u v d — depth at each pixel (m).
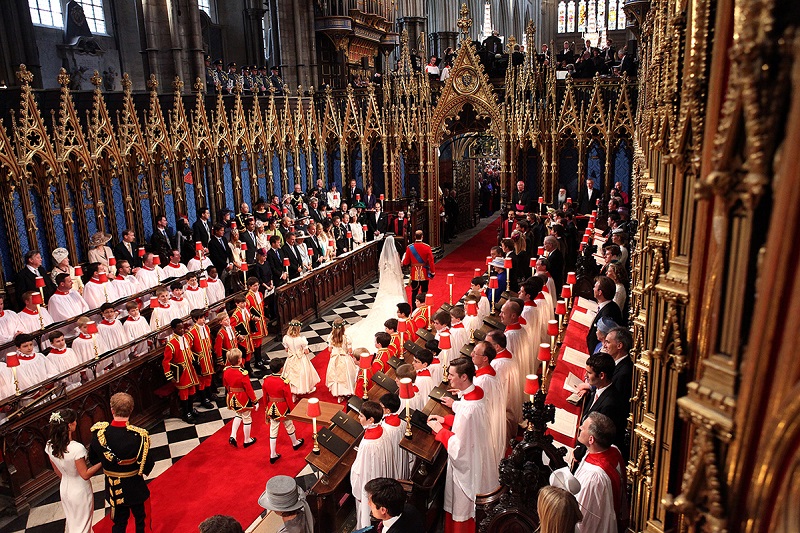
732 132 1.58
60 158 13.16
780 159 1.41
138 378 10.05
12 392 8.82
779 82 1.38
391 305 14.55
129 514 7.03
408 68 20.94
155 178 15.82
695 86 2.23
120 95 16.02
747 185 1.55
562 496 3.71
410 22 29.19
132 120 14.96
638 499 3.73
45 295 11.88
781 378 1.45
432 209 21.47
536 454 5.22
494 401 6.76
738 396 1.64
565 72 20.52
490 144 30.47
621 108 19.09
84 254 14.16
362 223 20.05
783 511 1.43
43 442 8.34
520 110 20.09
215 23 27.64
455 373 6.26
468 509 6.44
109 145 14.34
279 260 14.28
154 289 12.04
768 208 1.57
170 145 15.96
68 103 13.30
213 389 11.12
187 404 10.27
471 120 21.66
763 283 1.47
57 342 9.40
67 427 6.62
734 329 1.69
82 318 9.70
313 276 15.35
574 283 10.62
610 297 8.27
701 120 2.22
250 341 11.90
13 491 7.95
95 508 8.02
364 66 25.97
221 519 4.79
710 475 1.70
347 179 21.78
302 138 20.64
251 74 20.75
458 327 10.02
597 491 4.64
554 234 14.87
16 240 12.48
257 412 10.62
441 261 21.25
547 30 43.66
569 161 20.77
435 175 21.36
